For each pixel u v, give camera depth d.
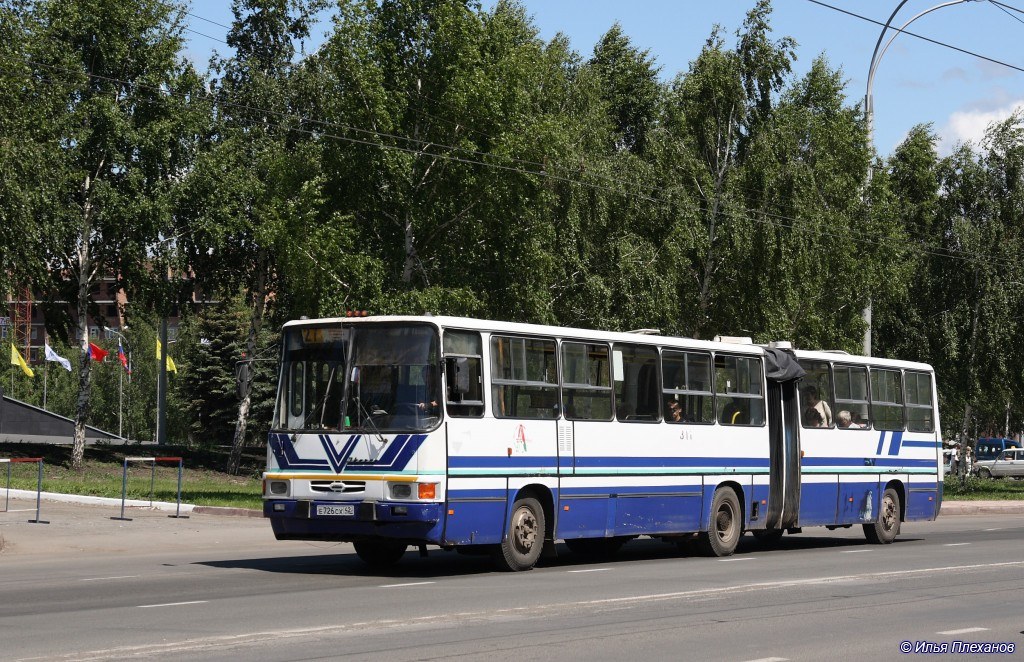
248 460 51.44
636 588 14.90
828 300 44.97
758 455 21.72
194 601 13.34
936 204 52.88
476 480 16.62
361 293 31.83
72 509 27.77
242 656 9.56
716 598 13.85
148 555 20.45
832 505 23.20
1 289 35.31
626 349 19.41
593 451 18.55
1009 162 52.06
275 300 49.34
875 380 24.62
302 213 32.22
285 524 16.72
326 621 11.67
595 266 38.72
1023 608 13.27
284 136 44.62
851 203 44.88
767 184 41.50
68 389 107.88
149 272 43.56
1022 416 61.62
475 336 16.92
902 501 25.17
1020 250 51.91
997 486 60.34
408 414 16.25
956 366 51.78
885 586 15.37
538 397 17.73
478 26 33.84
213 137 44.94
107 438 63.88
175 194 42.34
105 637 10.58
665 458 19.81
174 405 98.88
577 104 41.31
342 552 20.98
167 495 34.03
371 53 33.53
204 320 75.19
